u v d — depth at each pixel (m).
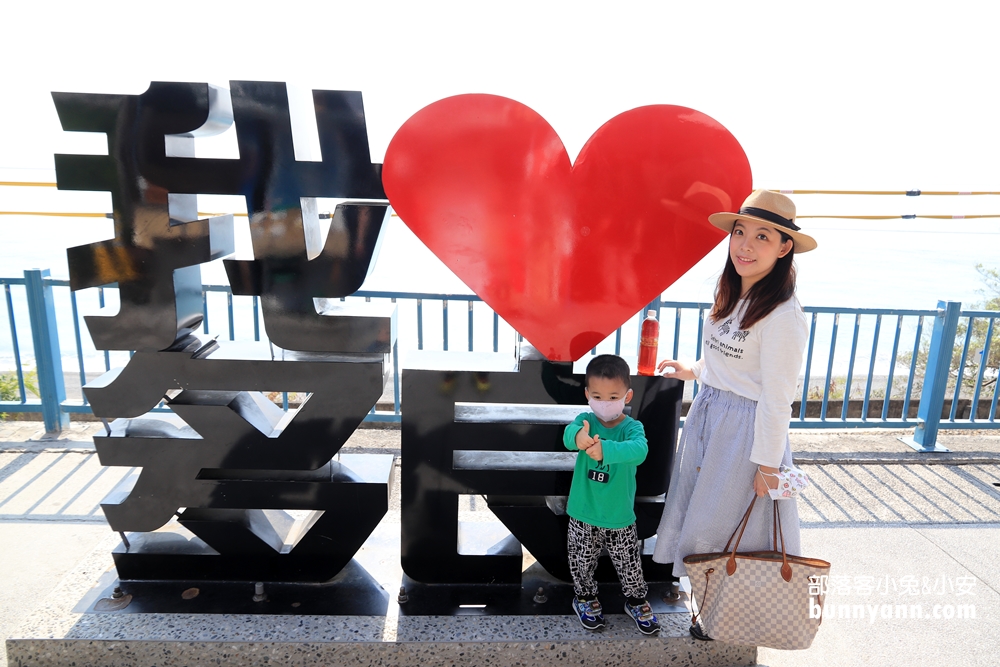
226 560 2.56
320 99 2.17
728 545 2.20
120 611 2.41
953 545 3.35
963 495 3.93
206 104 2.17
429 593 2.56
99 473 3.94
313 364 2.39
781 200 2.02
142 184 2.25
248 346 2.64
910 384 4.63
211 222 2.30
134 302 2.34
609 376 2.21
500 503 2.59
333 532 2.54
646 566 2.63
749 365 2.15
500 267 2.30
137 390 2.43
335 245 2.30
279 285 2.34
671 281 2.35
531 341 2.39
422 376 2.40
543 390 2.44
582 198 2.24
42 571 2.95
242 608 2.44
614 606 2.52
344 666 2.30
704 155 2.22
